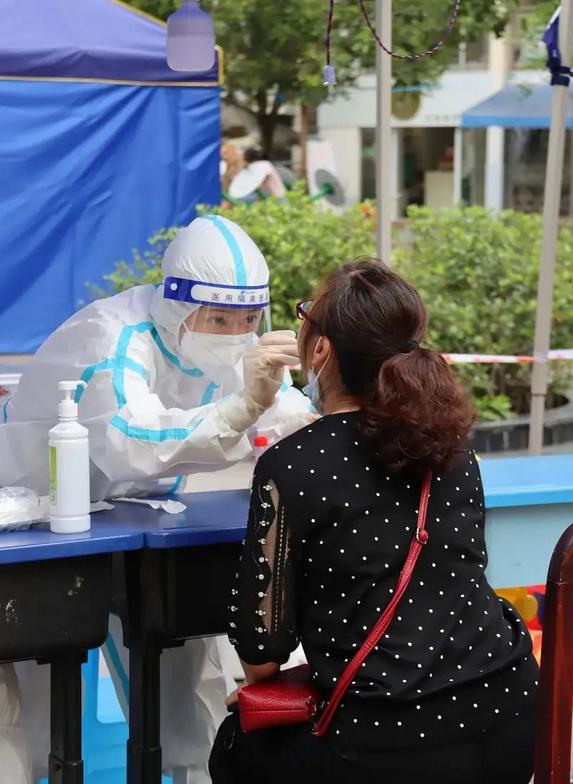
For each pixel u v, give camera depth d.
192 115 10.41
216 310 3.52
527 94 17.00
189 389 3.81
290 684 2.81
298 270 9.41
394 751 2.64
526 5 17.34
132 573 3.37
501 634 2.79
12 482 3.86
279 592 2.73
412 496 2.75
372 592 2.69
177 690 4.01
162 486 3.83
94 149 10.20
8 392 4.51
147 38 10.15
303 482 2.71
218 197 10.69
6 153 9.98
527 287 9.70
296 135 21.41
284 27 14.48
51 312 10.38
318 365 2.87
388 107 5.75
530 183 22.36
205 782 4.04
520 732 2.74
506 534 4.05
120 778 4.52
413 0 13.88
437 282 9.83
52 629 3.20
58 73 9.91
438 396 2.68
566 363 9.89
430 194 23.95
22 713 3.94
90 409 3.51
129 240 10.47
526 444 9.30
